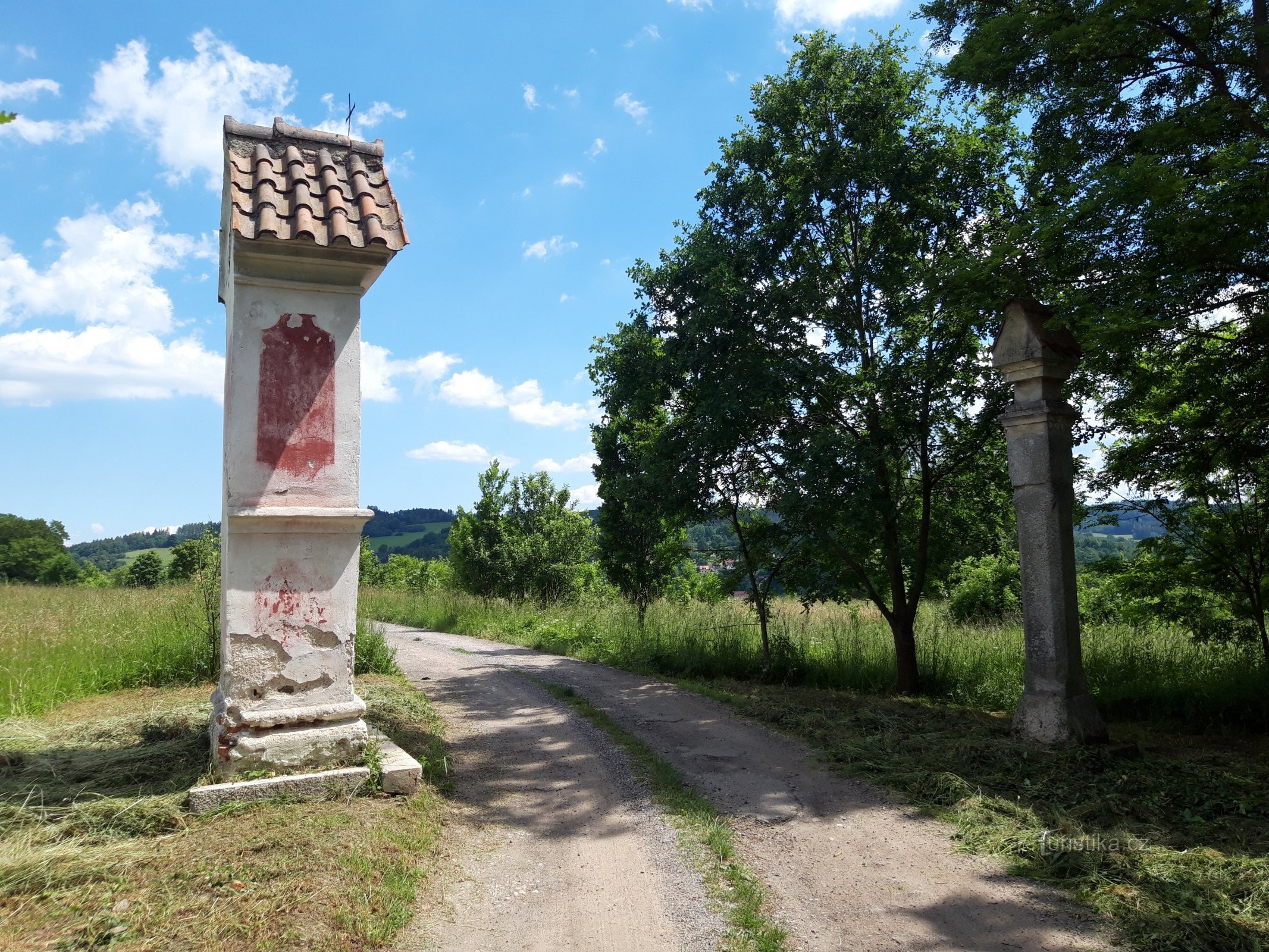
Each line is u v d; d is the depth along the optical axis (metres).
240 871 3.84
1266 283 7.16
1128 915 3.85
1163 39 7.86
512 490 26.09
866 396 10.30
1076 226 7.25
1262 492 8.57
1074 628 7.07
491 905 4.02
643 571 16.89
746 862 4.62
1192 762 6.69
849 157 10.24
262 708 5.13
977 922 3.83
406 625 20.86
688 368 10.95
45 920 3.36
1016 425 7.32
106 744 6.16
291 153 5.79
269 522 5.18
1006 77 8.54
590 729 7.99
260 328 5.30
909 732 7.56
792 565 11.73
